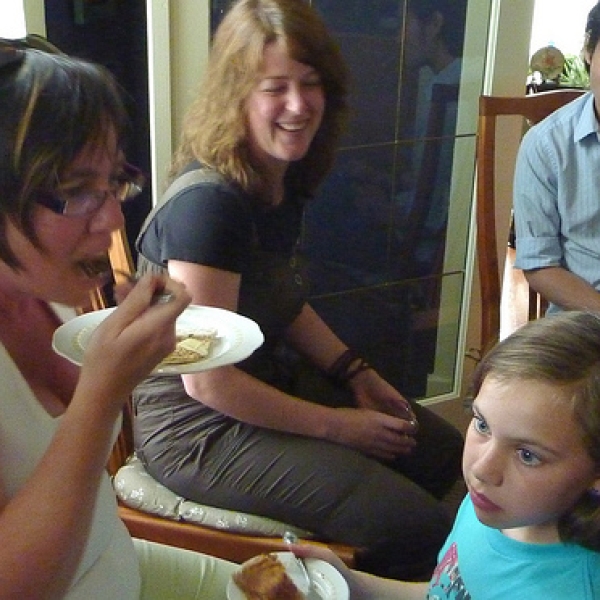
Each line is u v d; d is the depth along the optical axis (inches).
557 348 34.1
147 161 81.8
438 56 89.7
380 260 94.9
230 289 58.2
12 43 33.9
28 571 30.8
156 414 61.8
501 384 34.4
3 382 34.6
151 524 59.0
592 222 76.8
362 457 60.2
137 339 33.3
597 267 77.5
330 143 67.6
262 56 59.6
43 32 70.8
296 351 72.2
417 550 58.9
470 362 103.4
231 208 57.4
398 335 99.4
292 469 58.4
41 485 31.5
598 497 34.2
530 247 78.4
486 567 37.9
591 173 75.9
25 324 41.5
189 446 60.1
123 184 36.1
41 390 40.0
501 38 89.7
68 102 31.7
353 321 95.8
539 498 34.1
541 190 77.7
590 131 75.0
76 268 34.7
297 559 47.7
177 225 57.3
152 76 74.3
